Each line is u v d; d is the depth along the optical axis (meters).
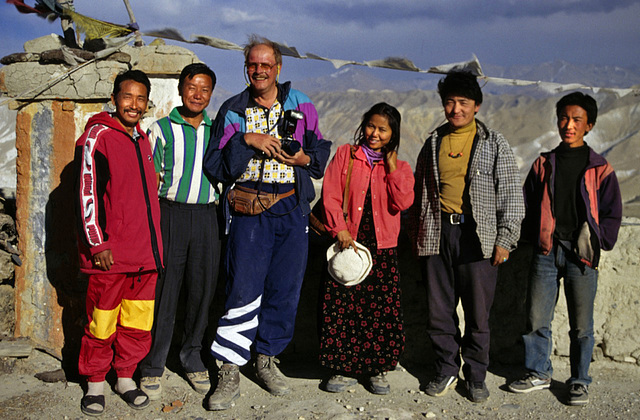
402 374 3.99
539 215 3.56
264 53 3.24
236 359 3.46
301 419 3.26
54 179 3.70
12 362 3.75
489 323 4.13
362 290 3.52
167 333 3.49
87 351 3.26
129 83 3.13
